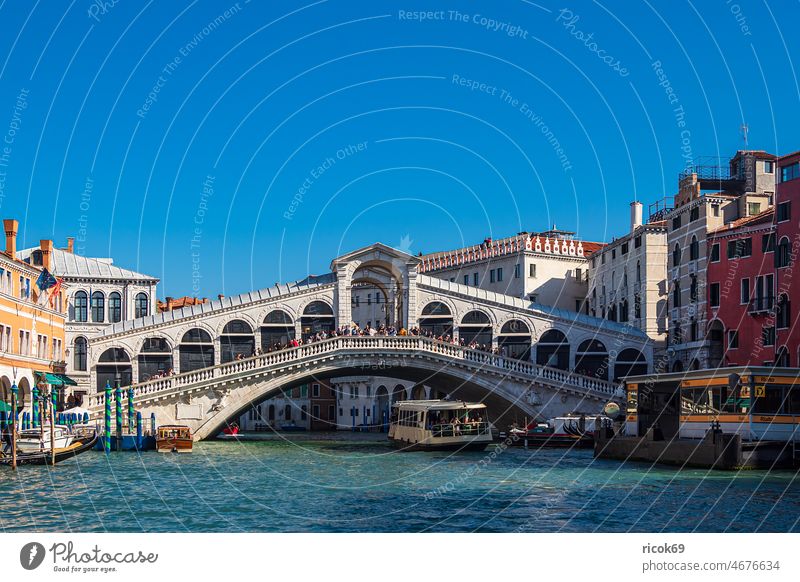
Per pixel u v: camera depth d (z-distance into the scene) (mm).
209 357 70062
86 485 39531
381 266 72562
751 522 30672
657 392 52094
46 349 62094
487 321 72438
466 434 59688
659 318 73562
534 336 72312
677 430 51594
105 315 77812
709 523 30594
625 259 77875
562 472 44562
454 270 95688
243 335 70250
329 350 63562
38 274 59281
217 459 52062
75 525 30797
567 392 65875
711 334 63531
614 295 80062
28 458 46156
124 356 69688
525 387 65500
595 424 58906
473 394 68625
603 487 38750
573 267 87750
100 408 61219
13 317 54969
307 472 45500
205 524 31062
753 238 60031
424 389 89062
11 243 62250
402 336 64250
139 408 61469
